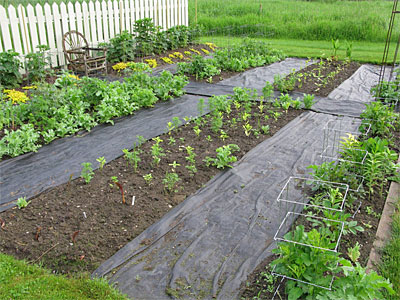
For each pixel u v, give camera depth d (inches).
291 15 701.9
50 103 261.6
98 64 408.5
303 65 462.0
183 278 133.0
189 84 377.4
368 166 191.0
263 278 133.4
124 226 158.9
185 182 194.2
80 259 140.3
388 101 308.0
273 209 173.9
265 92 310.7
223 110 301.0
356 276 116.6
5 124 251.9
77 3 400.2
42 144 235.1
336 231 151.3
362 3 791.1
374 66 466.9
